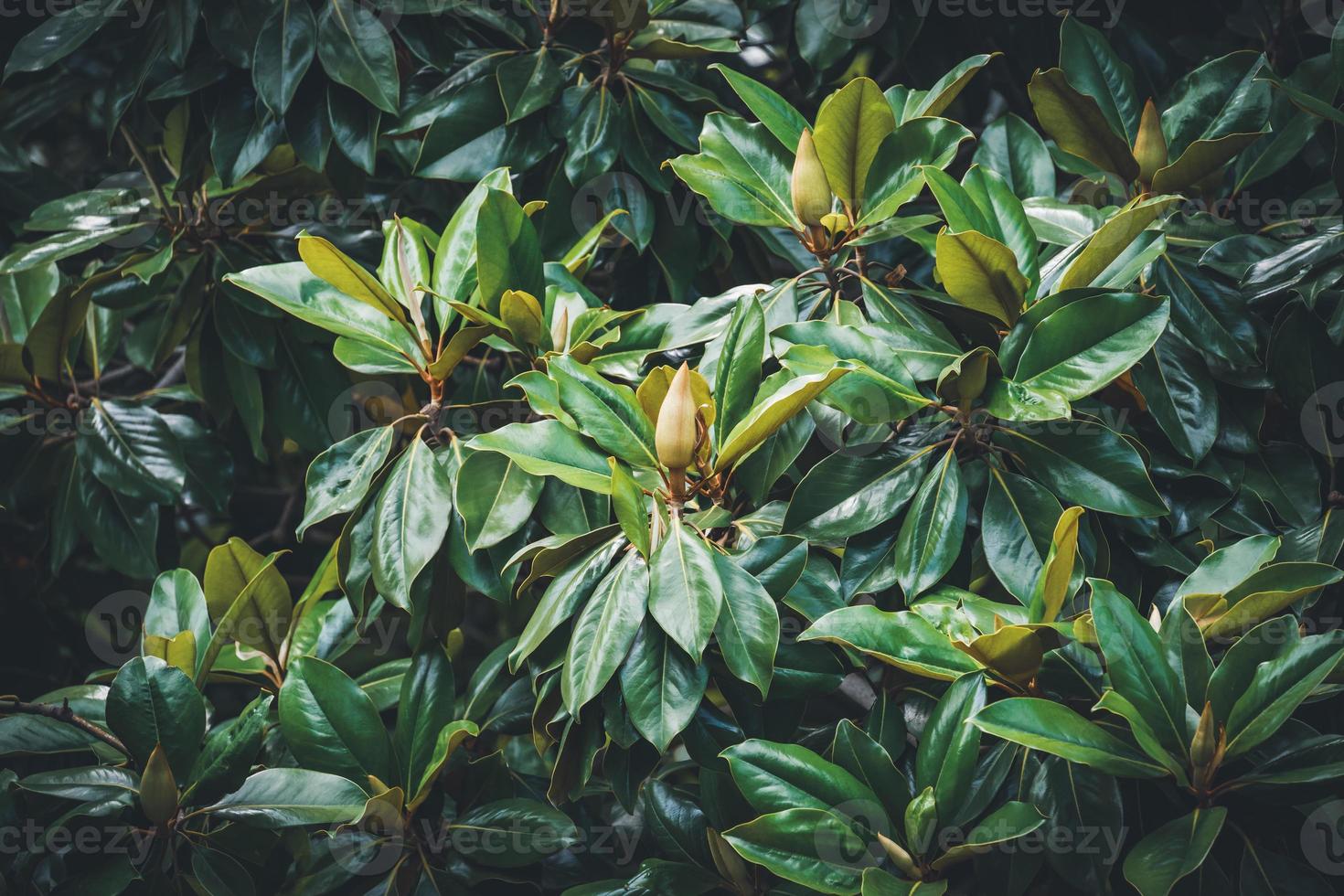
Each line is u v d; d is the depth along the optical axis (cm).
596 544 205
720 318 218
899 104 226
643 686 200
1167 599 214
